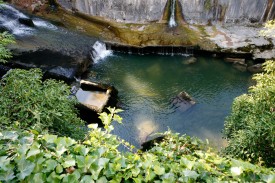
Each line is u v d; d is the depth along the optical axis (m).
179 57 13.06
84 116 9.28
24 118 4.73
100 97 9.75
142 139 8.59
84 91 10.06
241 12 14.69
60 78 10.56
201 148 3.78
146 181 2.45
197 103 10.13
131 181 2.55
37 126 3.87
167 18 15.25
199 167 2.59
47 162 2.45
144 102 10.18
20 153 2.47
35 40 12.62
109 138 3.06
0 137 2.66
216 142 8.52
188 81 11.42
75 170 2.47
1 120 4.33
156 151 3.10
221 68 12.16
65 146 2.66
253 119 5.64
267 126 5.22
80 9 15.67
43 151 2.59
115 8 15.34
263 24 14.55
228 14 14.82
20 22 13.64
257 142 5.35
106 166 2.54
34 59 11.23
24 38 12.60
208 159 2.80
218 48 12.96
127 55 13.27
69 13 15.53
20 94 5.05
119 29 14.72
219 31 14.39
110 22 15.25
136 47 13.14
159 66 12.41
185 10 15.09
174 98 10.32
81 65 11.54
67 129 5.40
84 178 2.43
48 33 13.45
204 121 9.36
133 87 11.00
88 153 2.68
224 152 6.15
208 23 15.10
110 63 12.59
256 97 6.05
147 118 9.47
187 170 2.52
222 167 2.72
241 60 12.45
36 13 15.05
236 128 6.33
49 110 5.01
